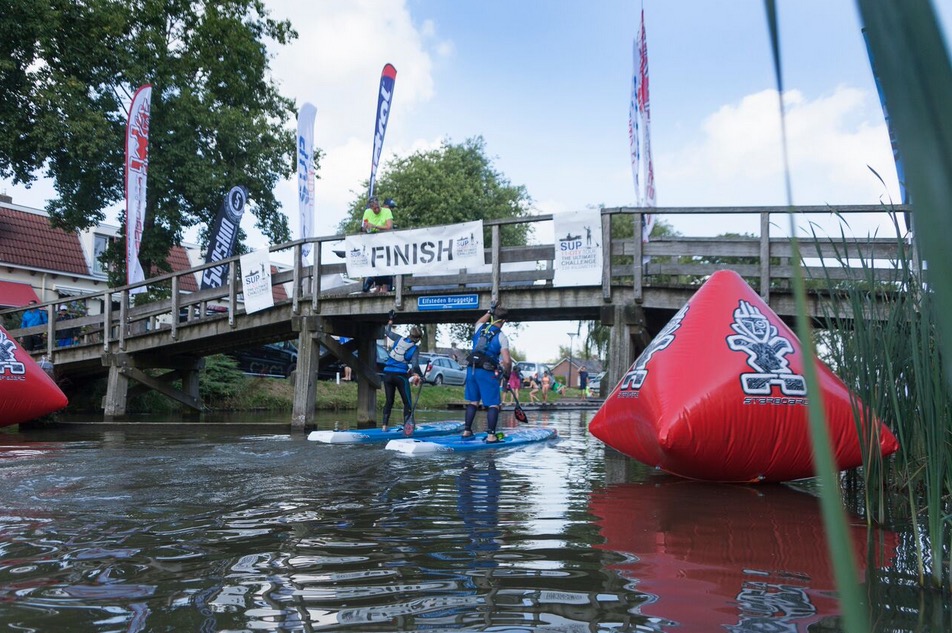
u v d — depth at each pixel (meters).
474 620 2.24
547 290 9.68
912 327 2.97
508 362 8.52
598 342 36.97
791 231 0.42
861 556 3.06
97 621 2.22
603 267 8.96
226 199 15.96
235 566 2.86
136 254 14.89
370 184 13.60
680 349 5.41
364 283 12.18
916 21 0.31
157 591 2.53
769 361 5.17
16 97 17.70
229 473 5.56
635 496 4.69
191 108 19.03
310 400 11.74
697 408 4.99
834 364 4.82
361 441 8.84
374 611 2.33
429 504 4.29
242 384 20.48
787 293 7.95
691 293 8.66
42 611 2.31
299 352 11.93
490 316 8.64
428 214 31.45
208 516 3.87
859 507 4.33
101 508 4.08
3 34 16.89
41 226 25.83
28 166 18.41
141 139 14.97
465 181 32.59
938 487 2.65
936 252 0.31
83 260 26.14
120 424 12.02
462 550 3.14
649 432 5.25
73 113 17.28
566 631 2.15
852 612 0.40
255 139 20.50
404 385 9.45
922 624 2.18
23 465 5.93
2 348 9.73
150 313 14.45
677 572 2.80
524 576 2.74
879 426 3.88
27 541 3.27
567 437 10.08
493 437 8.41
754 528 3.65
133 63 18.39
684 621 2.24
